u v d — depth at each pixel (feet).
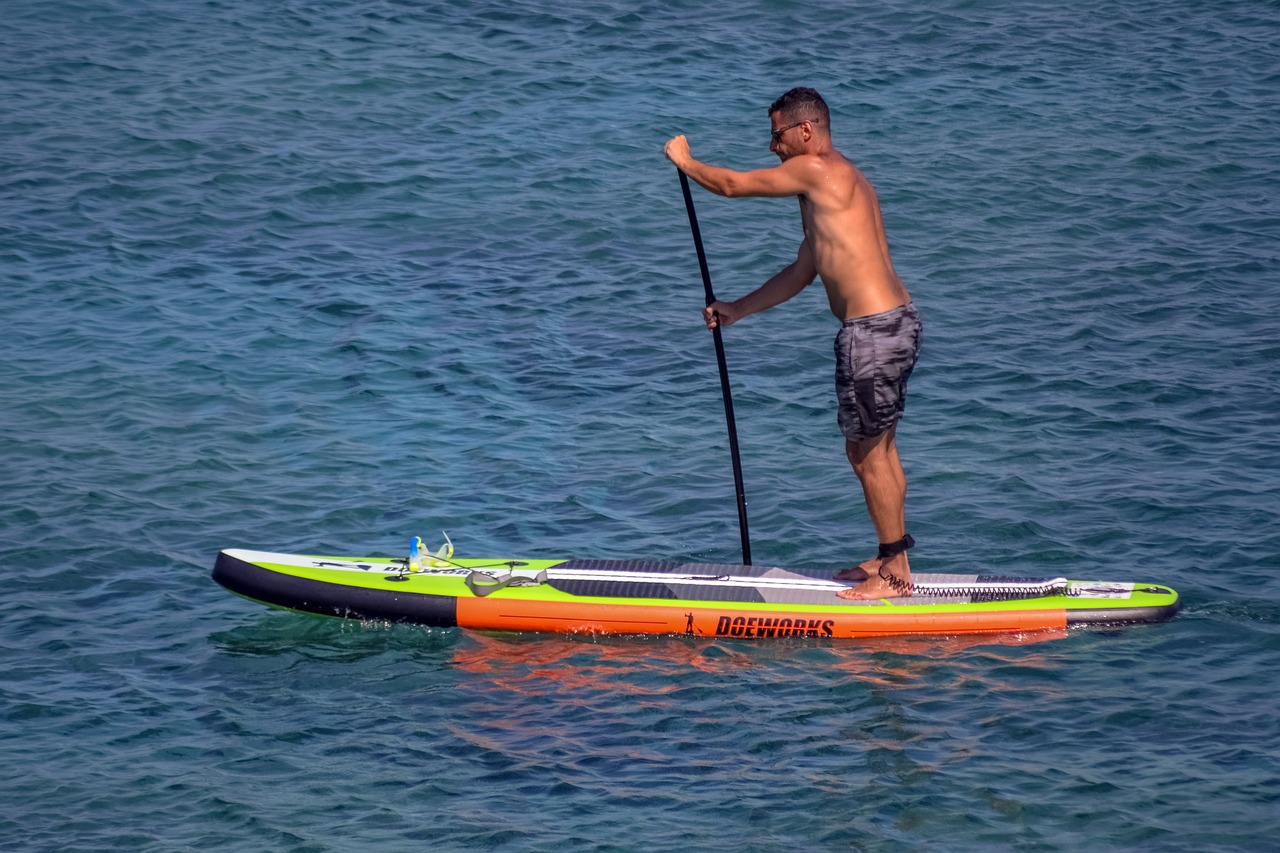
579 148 209.26
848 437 95.20
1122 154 209.36
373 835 74.02
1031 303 163.02
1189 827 73.87
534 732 84.94
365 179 197.06
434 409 136.98
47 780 78.89
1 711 86.17
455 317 159.22
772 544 111.24
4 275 164.14
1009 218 188.14
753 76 237.25
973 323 157.69
